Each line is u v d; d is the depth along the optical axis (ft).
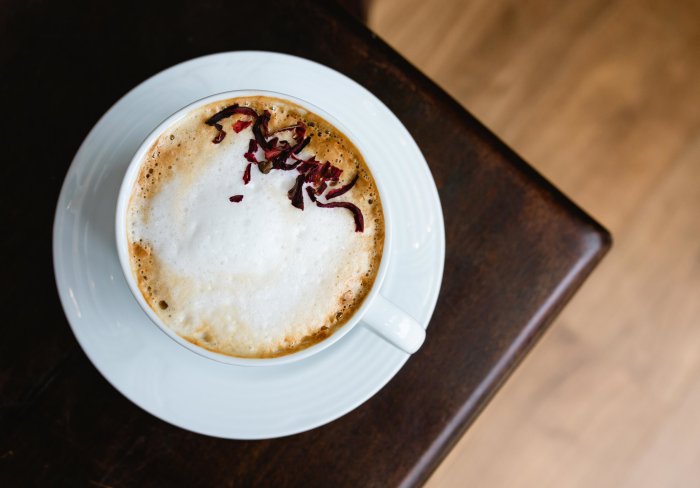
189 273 1.19
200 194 1.20
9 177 1.34
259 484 1.34
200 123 1.21
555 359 2.09
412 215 1.29
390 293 1.28
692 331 2.11
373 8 2.12
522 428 2.06
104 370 1.24
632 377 2.09
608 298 2.12
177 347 1.26
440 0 2.14
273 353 1.19
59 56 1.35
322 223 1.21
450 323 1.37
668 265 2.12
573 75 2.15
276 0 1.38
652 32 2.15
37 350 1.32
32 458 1.31
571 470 2.06
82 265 1.25
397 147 1.29
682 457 2.08
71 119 1.35
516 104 2.14
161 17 1.36
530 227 1.38
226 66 1.27
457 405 1.36
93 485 1.32
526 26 2.15
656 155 2.14
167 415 1.25
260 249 1.19
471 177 1.38
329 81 1.28
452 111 1.38
